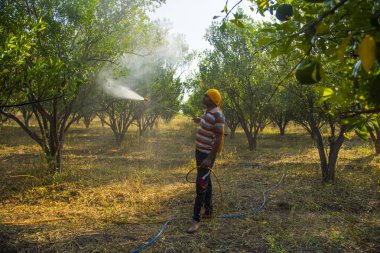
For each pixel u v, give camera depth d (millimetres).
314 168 8508
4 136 16078
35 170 7973
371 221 4680
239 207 5312
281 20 1657
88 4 7086
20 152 11828
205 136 4371
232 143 15578
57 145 7824
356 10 1337
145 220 4758
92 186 6781
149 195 6043
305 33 1499
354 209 5234
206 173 4344
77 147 13352
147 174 8031
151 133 19578
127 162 10055
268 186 6652
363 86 1479
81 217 4879
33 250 3770
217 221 4688
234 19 1912
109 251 3754
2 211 5246
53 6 7090
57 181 7074
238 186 6676
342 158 9945
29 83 4324
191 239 4074
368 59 950
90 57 7789
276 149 13023
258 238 4113
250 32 11055
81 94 7957
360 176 7363
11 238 4043
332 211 5176
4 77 3883
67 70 6438
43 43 6656
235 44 11812
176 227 4461
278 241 4020
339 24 1486
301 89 6871
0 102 3988
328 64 3777
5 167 8789
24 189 6512
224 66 12383
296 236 4152
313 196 5871
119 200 5809
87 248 3812
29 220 4770
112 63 8195
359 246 3875
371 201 5566
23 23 5703
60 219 4773
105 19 7828
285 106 10008
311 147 13086
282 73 7117
